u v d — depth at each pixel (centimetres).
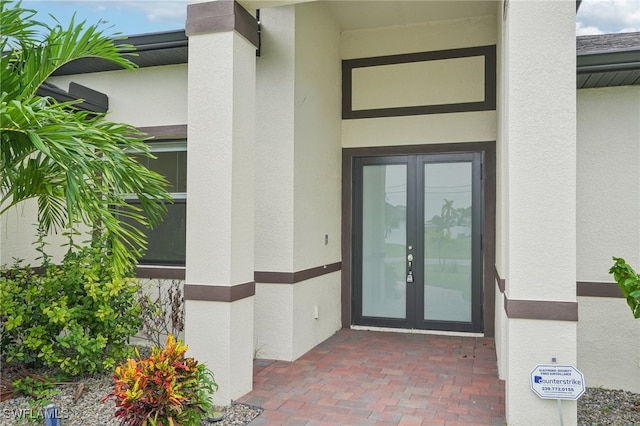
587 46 511
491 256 678
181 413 330
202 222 437
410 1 640
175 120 623
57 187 419
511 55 368
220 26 437
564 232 356
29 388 433
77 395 424
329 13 683
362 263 740
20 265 586
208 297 430
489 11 670
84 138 359
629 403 434
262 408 417
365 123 732
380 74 728
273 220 570
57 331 478
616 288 477
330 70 697
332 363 551
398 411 410
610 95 488
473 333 689
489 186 681
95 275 473
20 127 332
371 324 732
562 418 342
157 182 433
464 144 691
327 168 683
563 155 358
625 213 482
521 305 359
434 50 707
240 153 448
